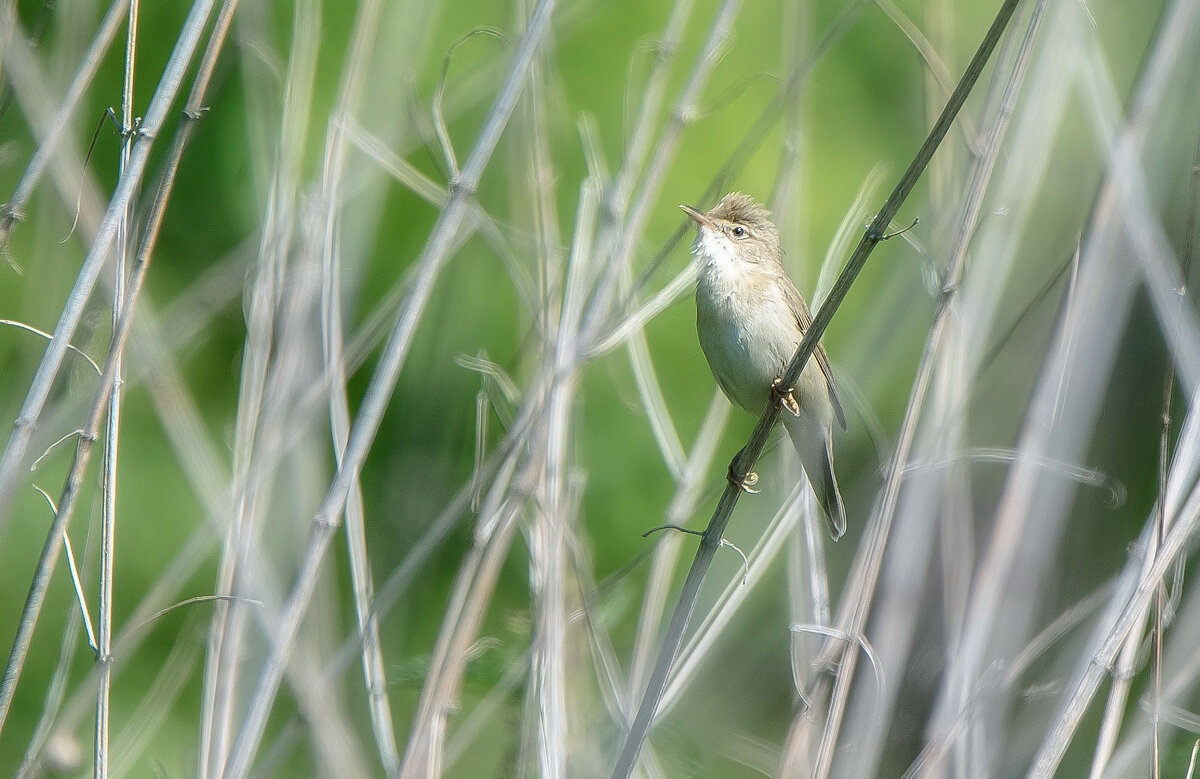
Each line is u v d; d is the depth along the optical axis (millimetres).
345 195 8953
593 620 7906
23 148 10406
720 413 9000
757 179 14016
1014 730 9344
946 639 8156
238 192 13578
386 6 10062
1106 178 7934
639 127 8219
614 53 14047
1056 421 8656
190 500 13484
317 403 7812
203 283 9273
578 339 7422
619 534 13727
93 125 13859
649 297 11547
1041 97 8508
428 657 8945
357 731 10305
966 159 9094
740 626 12133
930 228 8867
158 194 6539
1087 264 7879
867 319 10523
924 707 11156
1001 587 8023
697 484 8383
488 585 7133
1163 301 7211
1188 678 7672
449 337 11906
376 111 9945
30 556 12906
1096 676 6645
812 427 9016
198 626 8922
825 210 14188
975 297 8469
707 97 14172
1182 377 7828
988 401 11094
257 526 7801
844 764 7801
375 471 13359
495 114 7043
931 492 8336
